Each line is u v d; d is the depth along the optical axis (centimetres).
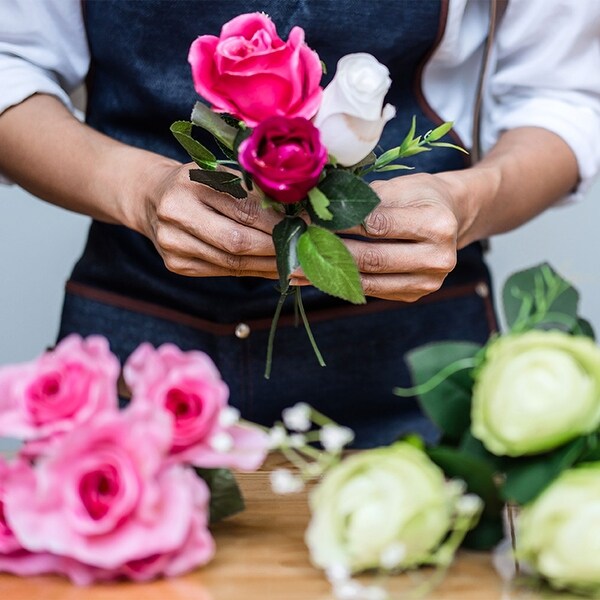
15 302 212
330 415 135
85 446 75
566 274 211
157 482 76
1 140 128
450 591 74
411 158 134
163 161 116
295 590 75
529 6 137
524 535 73
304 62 83
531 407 72
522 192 129
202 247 103
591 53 141
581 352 74
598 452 74
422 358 78
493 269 215
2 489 76
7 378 80
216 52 83
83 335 137
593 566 70
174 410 79
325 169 84
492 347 76
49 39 134
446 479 76
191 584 76
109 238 136
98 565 74
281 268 86
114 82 135
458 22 129
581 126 138
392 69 132
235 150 85
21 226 210
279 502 94
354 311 133
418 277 106
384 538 72
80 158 120
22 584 76
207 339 133
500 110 146
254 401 134
